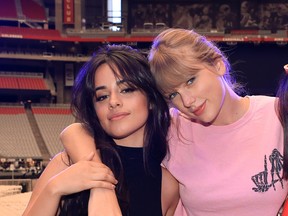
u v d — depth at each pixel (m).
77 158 2.01
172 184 2.42
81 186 1.80
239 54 33.62
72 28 34.22
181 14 35.12
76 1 34.09
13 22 35.22
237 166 2.25
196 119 2.29
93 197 1.81
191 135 2.35
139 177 2.25
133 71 2.05
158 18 35.22
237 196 2.23
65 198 2.00
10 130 28.89
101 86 2.05
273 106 2.34
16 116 31.05
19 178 20.80
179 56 2.04
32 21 34.72
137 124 2.11
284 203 2.23
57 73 33.69
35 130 29.41
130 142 2.26
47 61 33.69
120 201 2.09
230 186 2.24
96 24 35.25
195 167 2.31
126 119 2.07
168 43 2.08
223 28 34.72
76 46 34.00
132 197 2.23
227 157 2.27
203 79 2.10
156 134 2.23
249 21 34.69
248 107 2.36
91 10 35.62
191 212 2.40
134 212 2.22
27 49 33.56
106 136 2.18
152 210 2.27
